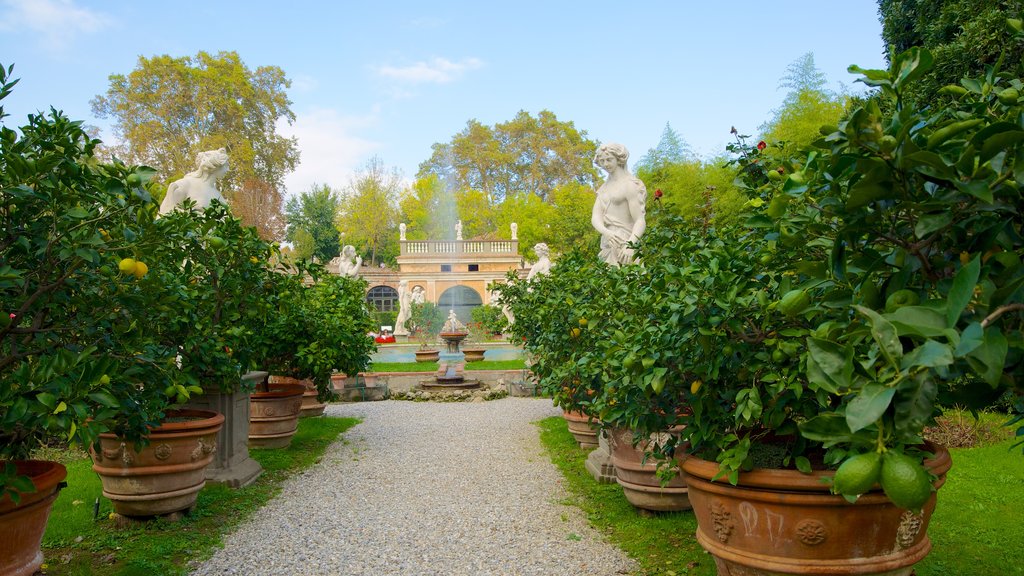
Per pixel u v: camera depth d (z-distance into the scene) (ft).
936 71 26.86
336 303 28.02
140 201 8.96
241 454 19.44
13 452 10.11
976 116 5.94
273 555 13.35
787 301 5.78
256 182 112.37
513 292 28.94
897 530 7.48
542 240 137.08
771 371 8.05
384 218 149.28
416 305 86.63
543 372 20.17
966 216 4.99
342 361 24.86
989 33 25.36
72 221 8.58
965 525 13.46
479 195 156.66
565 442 24.79
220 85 111.14
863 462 4.03
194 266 16.84
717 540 8.39
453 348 59.21
